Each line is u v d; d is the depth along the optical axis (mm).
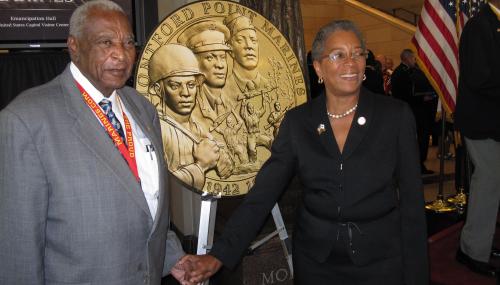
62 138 1317
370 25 12984
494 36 3031
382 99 1717
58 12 2689
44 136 1294
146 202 1429
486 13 3100
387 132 1646
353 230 1638
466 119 3203
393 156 1653
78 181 1312
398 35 12344
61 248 1329
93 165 1337
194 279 1717
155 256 1493
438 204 4930
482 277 3248
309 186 1711
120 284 1374
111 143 1396
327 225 1667
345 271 1661
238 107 2393
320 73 1734
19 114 1275
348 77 1622
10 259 1266
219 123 2336
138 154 1522
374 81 5562
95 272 1344
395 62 12531
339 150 1668
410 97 6344
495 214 3268
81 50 1390
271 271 2812
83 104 1386
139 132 1575
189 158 2252
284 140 1773
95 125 1382
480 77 3031
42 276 1312
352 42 1627
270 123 2475
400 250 1674
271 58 2514
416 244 1660
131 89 1722
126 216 1375
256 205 1797
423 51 4465
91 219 1325
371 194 1637
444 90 4477
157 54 2213
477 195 3270
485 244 3297
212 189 2293
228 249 1769
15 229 1258
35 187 1268
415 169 1655
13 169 1253
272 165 1797
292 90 2561
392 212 1692
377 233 1642
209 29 2346
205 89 2316
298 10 3197
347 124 1703
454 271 3371
